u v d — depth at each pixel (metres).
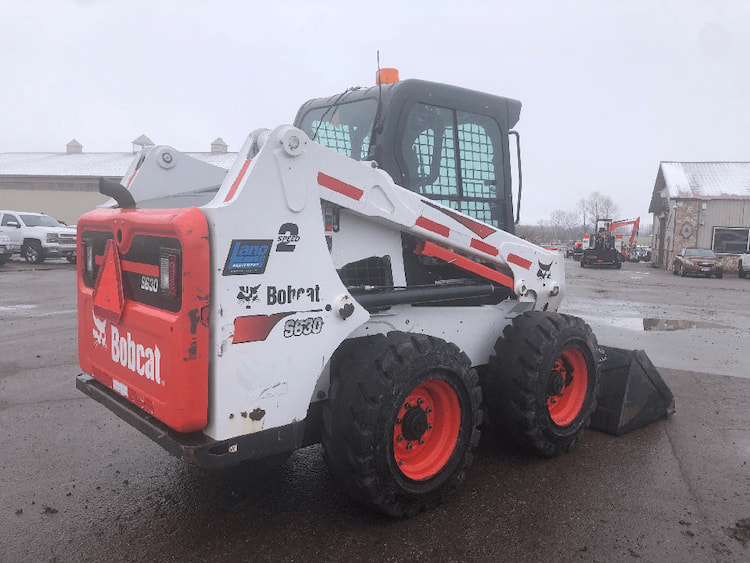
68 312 10.02
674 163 33.59
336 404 2.95
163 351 2.63
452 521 3.15
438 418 3.33
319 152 2.87
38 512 3.23
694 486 3.62
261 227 2.67
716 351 7.80
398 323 3.53
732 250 29.17
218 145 42.31
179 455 2.57
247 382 2.69
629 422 4.55
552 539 2.98
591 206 76.06
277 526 3.08
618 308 12.53
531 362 3.74
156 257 2.68
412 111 3.76
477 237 3.80
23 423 4.64
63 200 40.34
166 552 2.84
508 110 4.33
